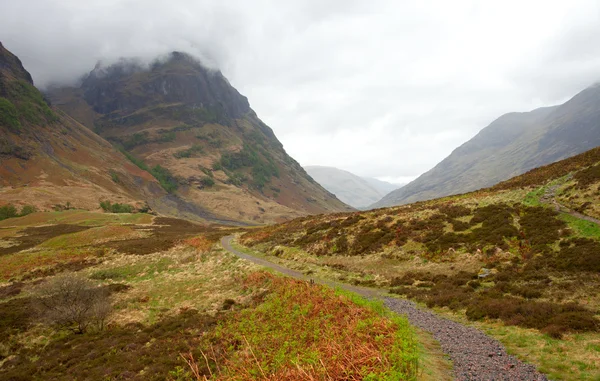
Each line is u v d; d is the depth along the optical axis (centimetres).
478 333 1625
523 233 2983
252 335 1850
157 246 6181
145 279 4384
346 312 1775
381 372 950
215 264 4738
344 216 6059
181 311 2867
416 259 3309
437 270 2958
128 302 3331
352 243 4175
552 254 2519
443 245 3350
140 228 8962
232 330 2044
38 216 10588
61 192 17612
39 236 7862
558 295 1942
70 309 2655
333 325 1592
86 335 2517
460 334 1631
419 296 2428
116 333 2467
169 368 1641
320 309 1923
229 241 7112
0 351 2331
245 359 1458
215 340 1961
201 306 2955
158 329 2425
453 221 3825
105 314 2806
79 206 15850
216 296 3225
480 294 2211
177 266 4922
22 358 2192
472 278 2598
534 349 1341
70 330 2684
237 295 3161
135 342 2195
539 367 1192
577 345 1312
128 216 11550
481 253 2958
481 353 1371
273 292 2819
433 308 2164
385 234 4119
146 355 1914
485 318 1816
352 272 3428
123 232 7981
